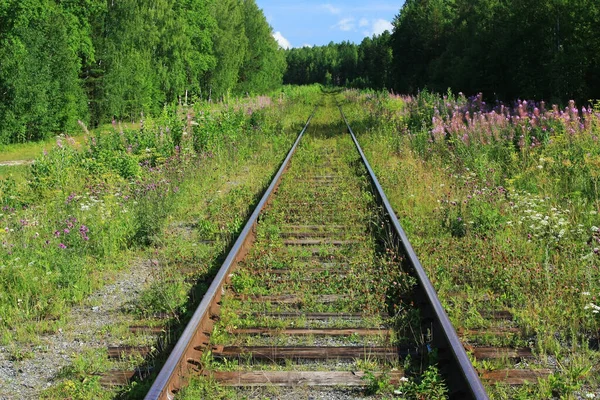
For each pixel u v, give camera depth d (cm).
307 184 1169
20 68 2922
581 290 545
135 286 628
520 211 826
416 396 366
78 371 418
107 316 543
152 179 1153
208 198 1072
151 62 4941
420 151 1456
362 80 11881
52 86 3183
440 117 1683
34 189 1154
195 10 6062
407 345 447
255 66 8144
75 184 1149
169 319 516
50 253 679
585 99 2666
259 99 3312
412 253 619
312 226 838
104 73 3969
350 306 545
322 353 434
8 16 3136
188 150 1477
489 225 782
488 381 390
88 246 748
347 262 686
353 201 996
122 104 4000
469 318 503
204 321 479
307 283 610
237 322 500
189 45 5412
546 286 557
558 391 379
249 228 754
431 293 496
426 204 934
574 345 445
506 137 1310
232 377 395
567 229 729
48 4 3475
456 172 1170
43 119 3116
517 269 605
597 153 1055
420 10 7406
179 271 657
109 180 1107
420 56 7225
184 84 5444
